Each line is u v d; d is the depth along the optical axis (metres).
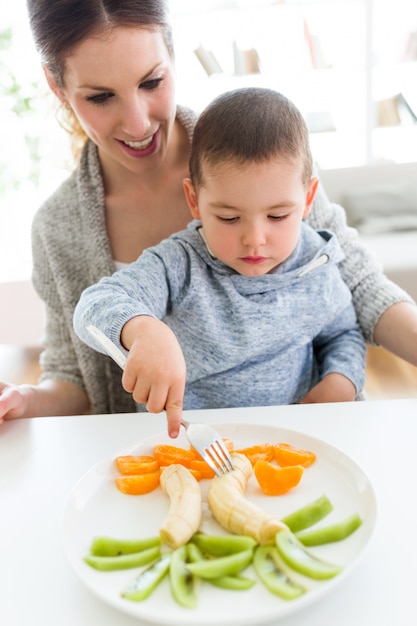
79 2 0.89
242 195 0.83
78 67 0.92
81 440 0.77
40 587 0.53
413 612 0.48
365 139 3.46
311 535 0.53
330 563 0.49
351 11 3.30
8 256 3.16
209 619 0.44
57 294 1.22
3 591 0.53
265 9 3.29
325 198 1.19
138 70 0.92
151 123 1.00
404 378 1.75
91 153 1.19
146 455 0.69
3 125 3.05
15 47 2.92
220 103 0.90
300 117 0.91
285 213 0.86
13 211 3.22
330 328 1.04
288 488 0.60
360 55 3.36
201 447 0.64
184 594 0.47
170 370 0.64
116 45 0.89
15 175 3.14
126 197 1.19
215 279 0.96
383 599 0.49
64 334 1.23
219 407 0.99
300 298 0.97
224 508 0.55
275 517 0.58
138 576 0.50
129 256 1.21
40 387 1.11
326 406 0.80
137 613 0.45
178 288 0.94
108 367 1.18
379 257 2.43
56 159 1.38
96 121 0.99
